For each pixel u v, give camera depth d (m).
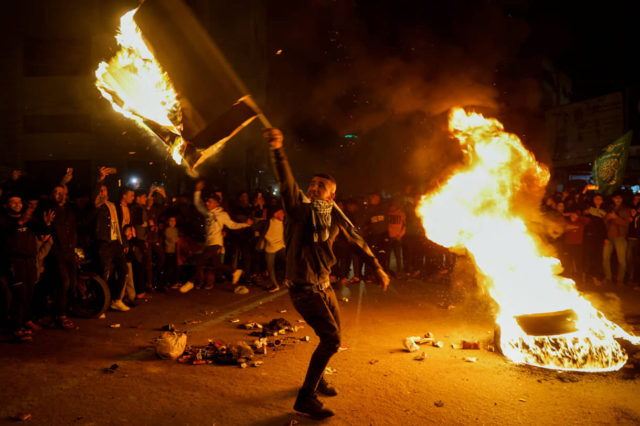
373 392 4.26
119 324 6.71
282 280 10.61
